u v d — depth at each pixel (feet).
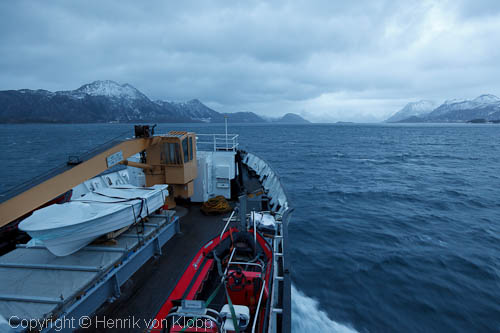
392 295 33.14
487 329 28.27
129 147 23.20
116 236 19.67
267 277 17.13
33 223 16.01
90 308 15.51
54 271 15.93
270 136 363.56
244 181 45.85
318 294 33.24
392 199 73.15
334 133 471.21
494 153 192.03
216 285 17.63
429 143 283.38
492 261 40.57
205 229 27.02
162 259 21.62
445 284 35.24
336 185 89.40
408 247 44.93
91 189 33.99
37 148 195.52
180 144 27.58
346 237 48.80
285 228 25.39
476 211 63.52
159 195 23.58
